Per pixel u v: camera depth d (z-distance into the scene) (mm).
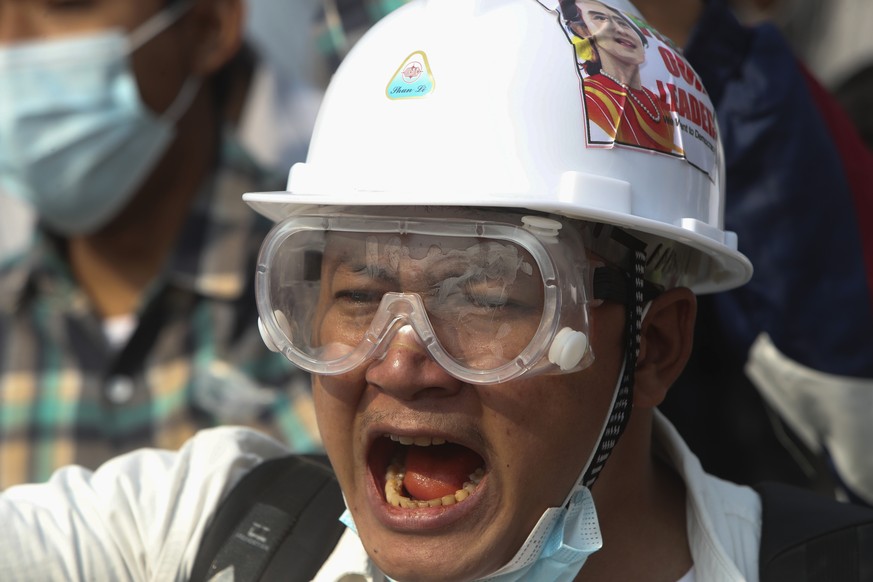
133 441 9547
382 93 4793
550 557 4832
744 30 7199
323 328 4867
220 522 5367
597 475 4887
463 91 4656
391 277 4660
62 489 5504
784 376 7254
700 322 7406
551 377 4621
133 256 10094
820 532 5125
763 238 7152
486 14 4809
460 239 4605
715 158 5234
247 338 9672
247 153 10383
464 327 4598
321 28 10516
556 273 4535
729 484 5574
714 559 5047
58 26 9727
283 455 5930
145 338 9742
